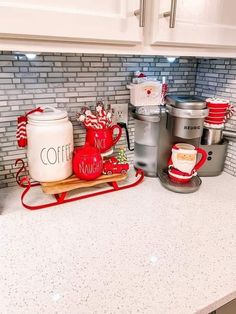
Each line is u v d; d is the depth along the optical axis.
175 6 0.63
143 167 1.07
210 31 0.73
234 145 1.06
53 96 0.92
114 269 0.60
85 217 0.80
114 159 0.98
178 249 0.66
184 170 0.95
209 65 1.11
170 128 0.97
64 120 0.85
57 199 0.87
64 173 0.88
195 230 0.74
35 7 0.53
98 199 0.91
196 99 0.96
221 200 0.91
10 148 0.92
